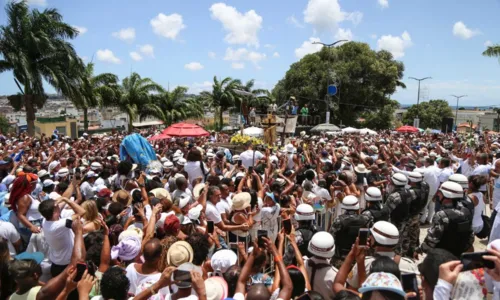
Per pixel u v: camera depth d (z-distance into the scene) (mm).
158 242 4020
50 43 26266
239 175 8234
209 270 4402
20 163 10422
